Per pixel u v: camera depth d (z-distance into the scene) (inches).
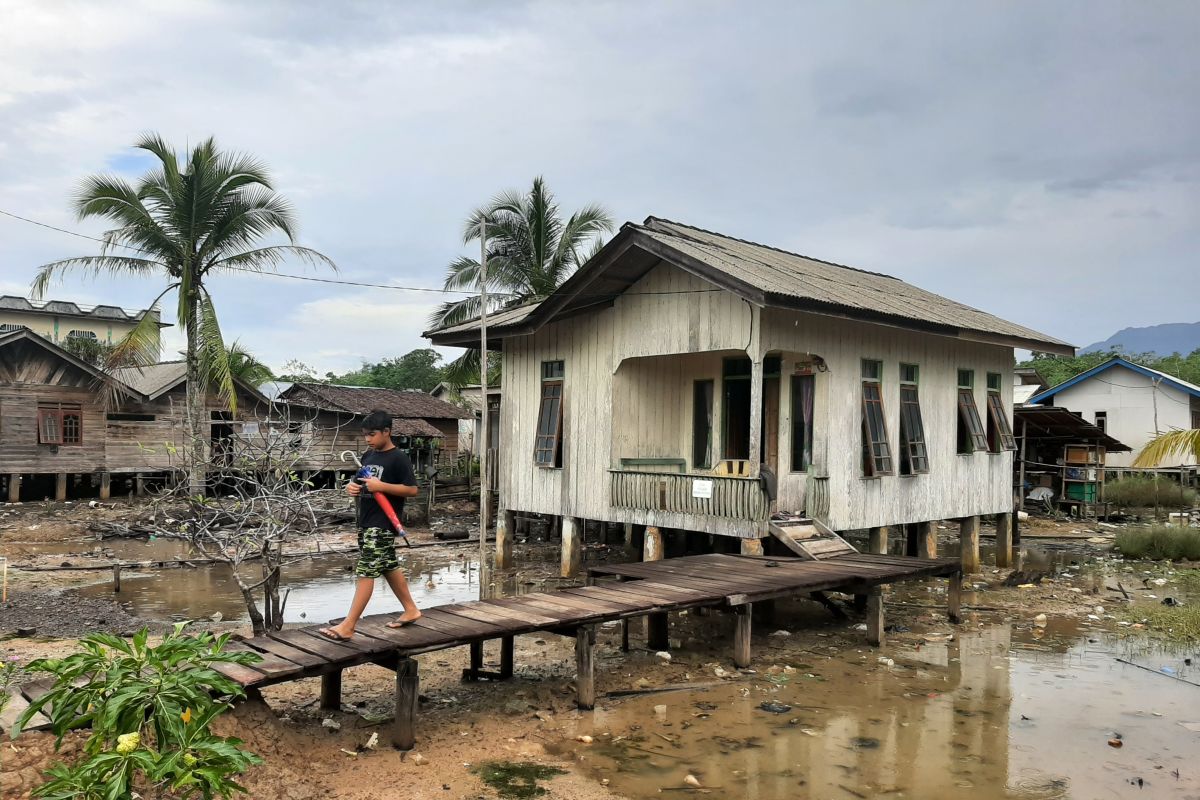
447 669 378.0
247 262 890.7
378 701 329.7
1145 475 1182.3
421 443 1278.3
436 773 262.2
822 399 535.2
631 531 756.0
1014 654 419.8
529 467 645.9
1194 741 304.5
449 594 560.7
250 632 426.0
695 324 527.5
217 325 884.0
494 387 1257.4
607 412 587.8
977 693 357.1
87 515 893.8
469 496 1068.5
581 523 792.3
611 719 316.8
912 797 257.0
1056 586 604.4
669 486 537.0
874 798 255.9
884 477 579.8
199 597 527.2
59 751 208.5
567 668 382.3
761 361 490.6
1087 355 1977.1
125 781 173.2
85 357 1364.4
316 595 550.9
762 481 486.9
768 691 354.6
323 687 312.8
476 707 325.7
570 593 371.2
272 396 1069.8
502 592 565.0
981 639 450.3
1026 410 965.2
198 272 896.9
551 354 632.4
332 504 838.5
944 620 494.0
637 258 531.8
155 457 1079.0
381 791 247.3
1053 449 1103.0
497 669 376.2
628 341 572.7
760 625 475.2
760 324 489.7
